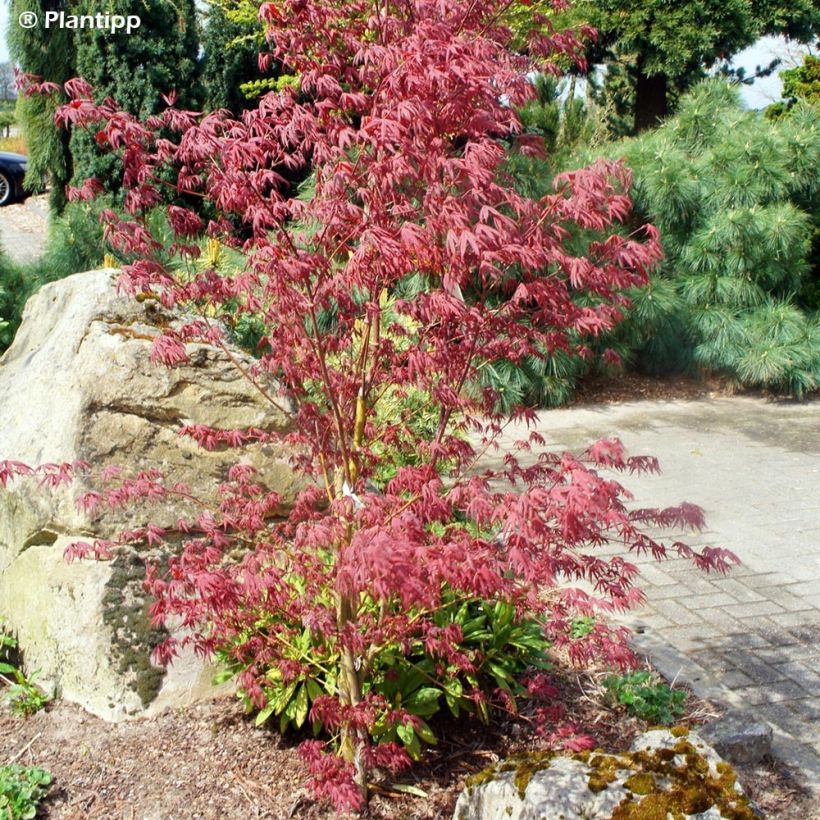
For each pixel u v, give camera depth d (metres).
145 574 3.89
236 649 3.43
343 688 3.38
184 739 3.62
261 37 13.69
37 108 11.48
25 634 4.15
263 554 3.16
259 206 2.76
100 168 10.77
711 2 14.98
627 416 9.24
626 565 3.06
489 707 3.80
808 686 4.21
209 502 4.06
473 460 3.58
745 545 6.02
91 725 3.72
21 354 4.97
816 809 3.31
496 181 3.27
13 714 3.82
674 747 2.97
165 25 11.80
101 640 3.78
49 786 3.31
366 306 3.13
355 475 3.27
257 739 3.62
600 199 2.76
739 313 10.02
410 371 3.19
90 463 3.91
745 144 10.02
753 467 7.73
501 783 2.93
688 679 4.22
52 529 4.01
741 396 10.09
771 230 9.65
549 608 3.24
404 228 2.53
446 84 2.68
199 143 2.80
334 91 2.84
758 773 3.54
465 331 3.10
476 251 2.39
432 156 2.72
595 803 2.74
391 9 3.10
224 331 4.34
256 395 4.23
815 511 6.70
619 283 2.87
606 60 17.56
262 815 3.16
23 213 18.11
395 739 3.45
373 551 2.34
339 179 2.69
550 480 3.25
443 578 2.94
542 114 12.02
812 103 14.03
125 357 4.04
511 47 3.38
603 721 3.77
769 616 4.97
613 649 3.25
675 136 10.84
